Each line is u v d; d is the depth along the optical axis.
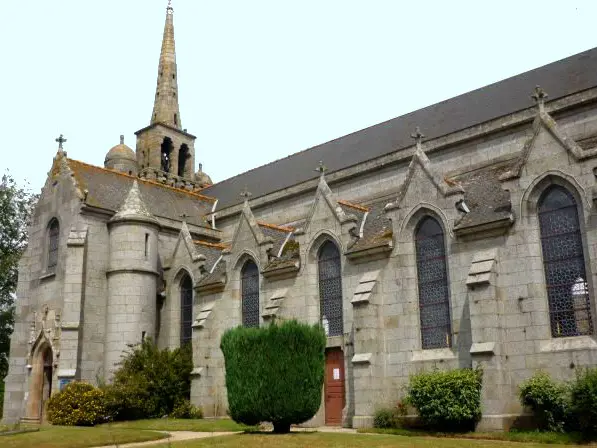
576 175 24.89
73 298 38.19
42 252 42.31
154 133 64.44
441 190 28.75
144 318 39.69
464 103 41.47
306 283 33.56
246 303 37.41
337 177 42.16
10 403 41.38
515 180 26.47
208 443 21.27
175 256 42.12
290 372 24.33
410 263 29.34
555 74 37.16
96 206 40.75
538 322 24.72
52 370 38.38
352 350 30.77
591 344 23.36
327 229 33.34
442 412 24.39
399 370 28.50
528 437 22.08
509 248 26.06
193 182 65.44
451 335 27.45
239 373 24.83
